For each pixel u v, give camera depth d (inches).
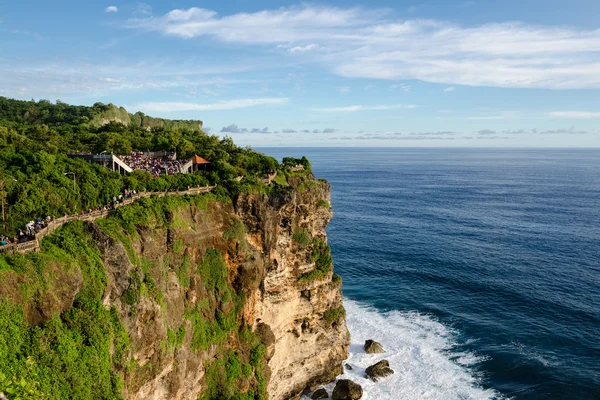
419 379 2640.3
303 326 2721.5
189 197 2196.1
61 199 1957.4
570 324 3058.6
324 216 2940.5
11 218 1748.3
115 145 3216.0
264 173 2955.2
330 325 2802.7
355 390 2512.3
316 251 2785.4
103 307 1462.8
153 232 1900.8
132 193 2097.7
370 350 2915.8
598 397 2379.4
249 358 2311.8
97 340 1393.9
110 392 1405.0
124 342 1517.0
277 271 2539.4
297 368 2669.8
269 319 2527.1
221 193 2353.6
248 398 2223.2
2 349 1137.4
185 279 2010.3
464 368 2701.8
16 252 1310.3
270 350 2434.8
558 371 2586.1
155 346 1696.6
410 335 3080.7
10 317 1186.0
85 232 1609.3
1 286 1189.7
